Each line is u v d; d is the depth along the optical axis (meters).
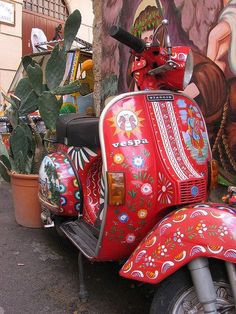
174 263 2.12
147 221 2.56
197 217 2.13
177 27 4.53
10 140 4.34
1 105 7.88
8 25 10.35
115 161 2.51
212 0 4.05
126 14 5.66
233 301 2.17
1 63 10.31
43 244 4.01
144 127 2.59
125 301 3.01
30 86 4.34
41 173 3.60
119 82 5.84
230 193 2.53
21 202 4.37
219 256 2.02
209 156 2.81
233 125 3.88
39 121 5.19
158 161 2.54
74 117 3.54
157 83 2.79
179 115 2.69
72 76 6.65
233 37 3.83
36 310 2.89
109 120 2.56
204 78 4.20
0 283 3.26
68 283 3.27
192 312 2.19
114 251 2.64
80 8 13.02
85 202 3.28
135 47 2.64
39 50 8.80
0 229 4.39
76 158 3.32
